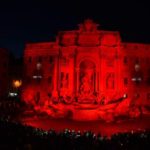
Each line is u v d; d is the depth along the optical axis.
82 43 94.00
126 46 96.94
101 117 83.62
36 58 100.44
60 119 82.69
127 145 39.03
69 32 96.12
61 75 94.06
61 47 95.12
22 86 100.25
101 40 93.56
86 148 37.25
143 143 39.69
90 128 72.06
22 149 32.84
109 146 38.28
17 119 78.50
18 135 39.66
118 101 88.50
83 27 95.69
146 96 95.75
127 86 95.19
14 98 103.56
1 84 108.50
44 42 99.88
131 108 87.44
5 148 32.44
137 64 96.81
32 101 96.44
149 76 97.00
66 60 94.19
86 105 86.06
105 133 66.81
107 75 92.62
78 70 92.88
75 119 83.62
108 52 93.31
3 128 43.34
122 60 95.69
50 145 36.44
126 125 75.50
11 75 112.12
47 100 90.38
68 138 40.41
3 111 85.88
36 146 35.09
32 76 99.88
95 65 92.62
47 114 85.94
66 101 89.69
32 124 74.31
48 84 97.75
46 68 98.75
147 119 82.88
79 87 91.88
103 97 89.62
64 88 92.75
